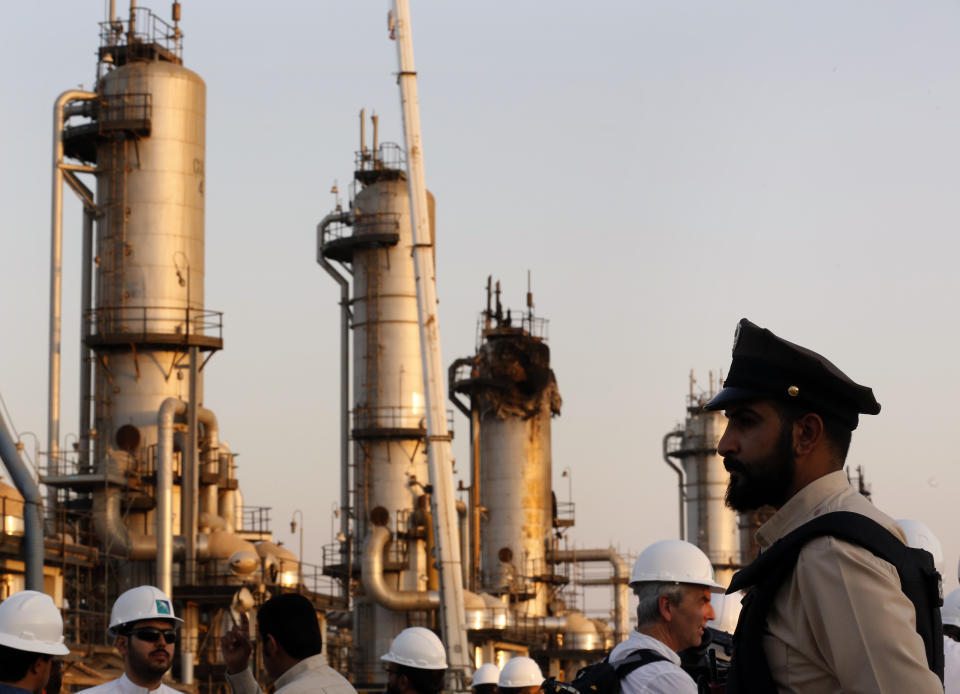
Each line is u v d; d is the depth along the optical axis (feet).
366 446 281.33
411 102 145.28
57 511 181.57
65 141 216.33
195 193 218.59
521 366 336.90
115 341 208.74
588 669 29.84
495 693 72.23
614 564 349.82
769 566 17.33
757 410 18.31
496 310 348.59
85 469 206.49
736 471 18.53
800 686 16.90
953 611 41.88
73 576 199.62
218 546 206.18
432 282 144.05
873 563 16.44
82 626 182.91
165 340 209.46
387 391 281.54
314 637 33.58
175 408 204.44
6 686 35.50
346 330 290.76
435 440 141.28
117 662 170.50
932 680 15.99
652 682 28.40
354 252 288.51
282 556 219.61
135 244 212.84
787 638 17.04
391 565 271.69
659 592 30.68
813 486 18.02
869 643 16.08
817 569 16.61
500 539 339.57
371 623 277.03
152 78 217.15
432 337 142.82
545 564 342.64
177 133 217.36
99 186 216.54
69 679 148.56
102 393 212.43
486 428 345.10
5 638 36.17
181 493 212.64
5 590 162.30
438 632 273.54
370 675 274.16
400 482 279.08
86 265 219.00
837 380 17.94
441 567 138.92
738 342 18.67
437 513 140.05
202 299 218.18
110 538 200.13
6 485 162.09
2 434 111.34
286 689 32.53
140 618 40.27
